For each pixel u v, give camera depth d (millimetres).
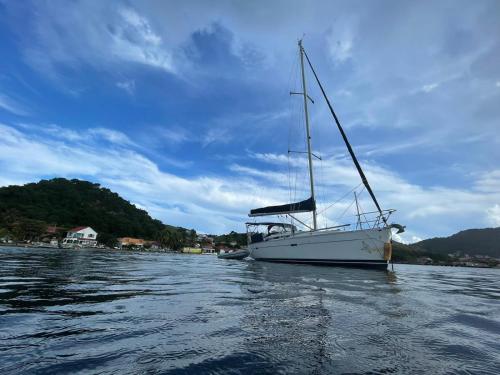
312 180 23953
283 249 22922
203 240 148250
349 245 18750
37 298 6031
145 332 4012
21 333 3795
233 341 3734
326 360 3211
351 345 3701
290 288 8695
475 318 5566
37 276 9867
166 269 16156
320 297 7117
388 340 3955
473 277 21781
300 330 4266
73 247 81688
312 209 22812
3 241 75812
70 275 10648
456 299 7992
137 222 130625
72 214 107875
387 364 3174
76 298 6207
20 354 3127
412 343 3877
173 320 4668
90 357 3113
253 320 4785
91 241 96562
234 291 7941
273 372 2873
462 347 3797
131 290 7609
